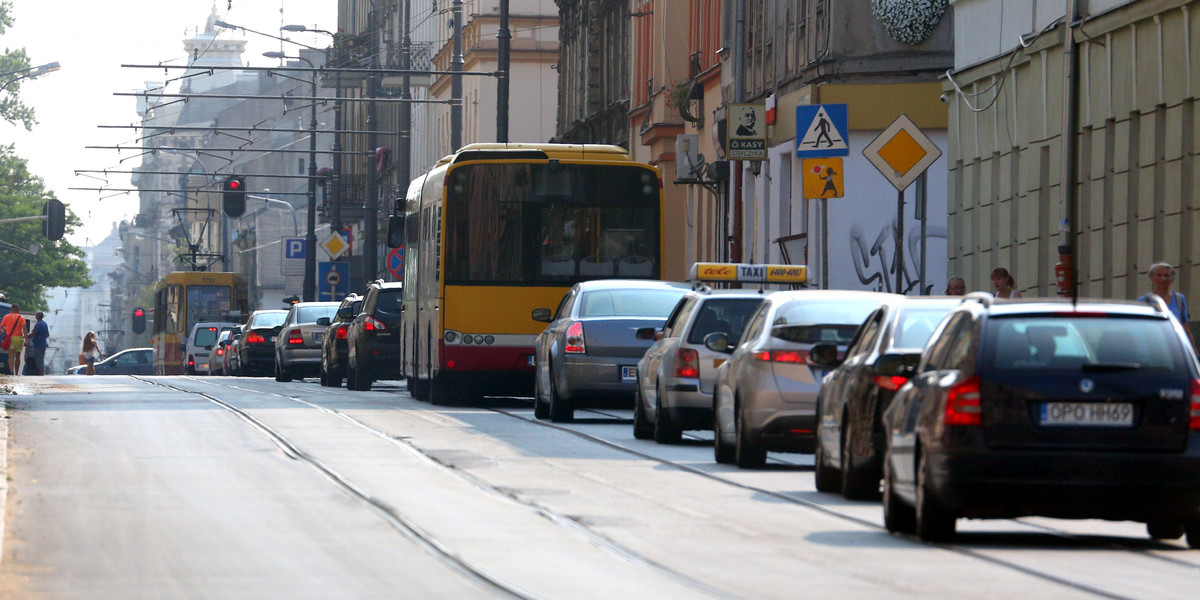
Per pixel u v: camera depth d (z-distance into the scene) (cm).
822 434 4041
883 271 8981
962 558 2938
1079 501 2956
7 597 2480
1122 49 6562
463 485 4100
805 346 4491
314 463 4612
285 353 11606
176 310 19475
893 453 3278
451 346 7494
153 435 5509
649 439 5644
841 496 3947
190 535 3186
